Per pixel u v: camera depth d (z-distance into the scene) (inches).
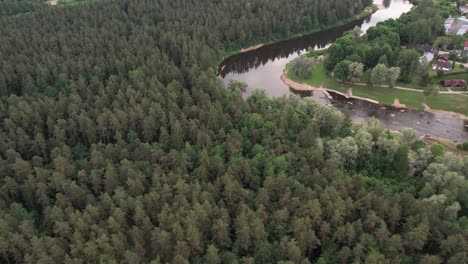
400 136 5679.1
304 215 4092.0
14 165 4813.0
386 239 3816.4
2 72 7214.6
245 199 4466.0
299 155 5009.8
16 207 4352.9
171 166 5044.3
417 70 7844.5
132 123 5826.8
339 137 5442.9
